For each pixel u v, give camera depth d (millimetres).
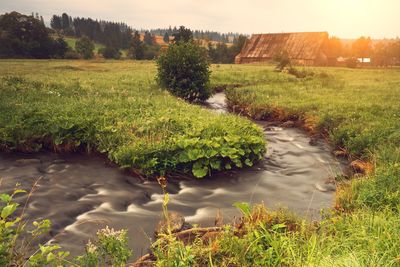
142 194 8805
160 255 5043
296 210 8094
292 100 20781
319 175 10633
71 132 11742
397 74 43844
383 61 123375
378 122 14211
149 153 10172
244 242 5484
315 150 13336
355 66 75062
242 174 10500
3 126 11781
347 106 18219
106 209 7918
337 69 54344
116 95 18609
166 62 23594
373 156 10570
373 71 50125
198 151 10219
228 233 5695
